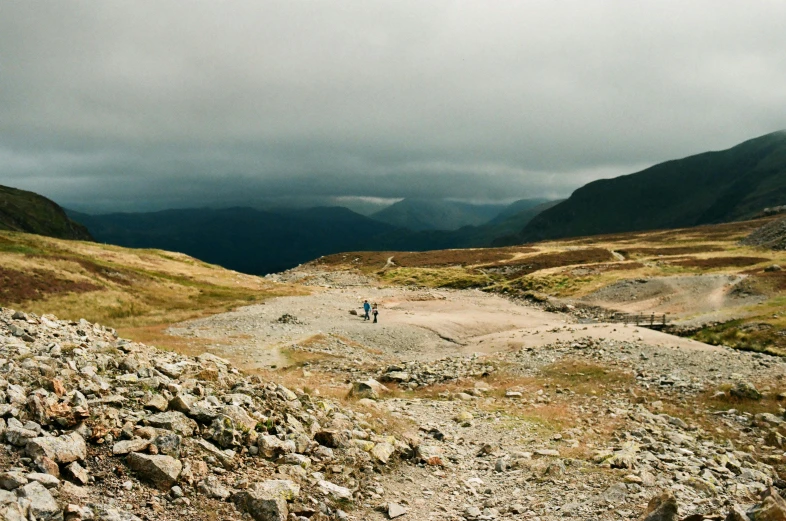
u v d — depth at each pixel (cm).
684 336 5356
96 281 6406
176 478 946
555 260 11112
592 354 3488
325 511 1040
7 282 5344
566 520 1114
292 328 4916
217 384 1548
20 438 865
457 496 1277
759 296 6281
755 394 2594
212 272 10038
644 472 1452
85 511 761
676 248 11988
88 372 1236
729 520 1041
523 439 1856
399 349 4481
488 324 5794
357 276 11788
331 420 1588
